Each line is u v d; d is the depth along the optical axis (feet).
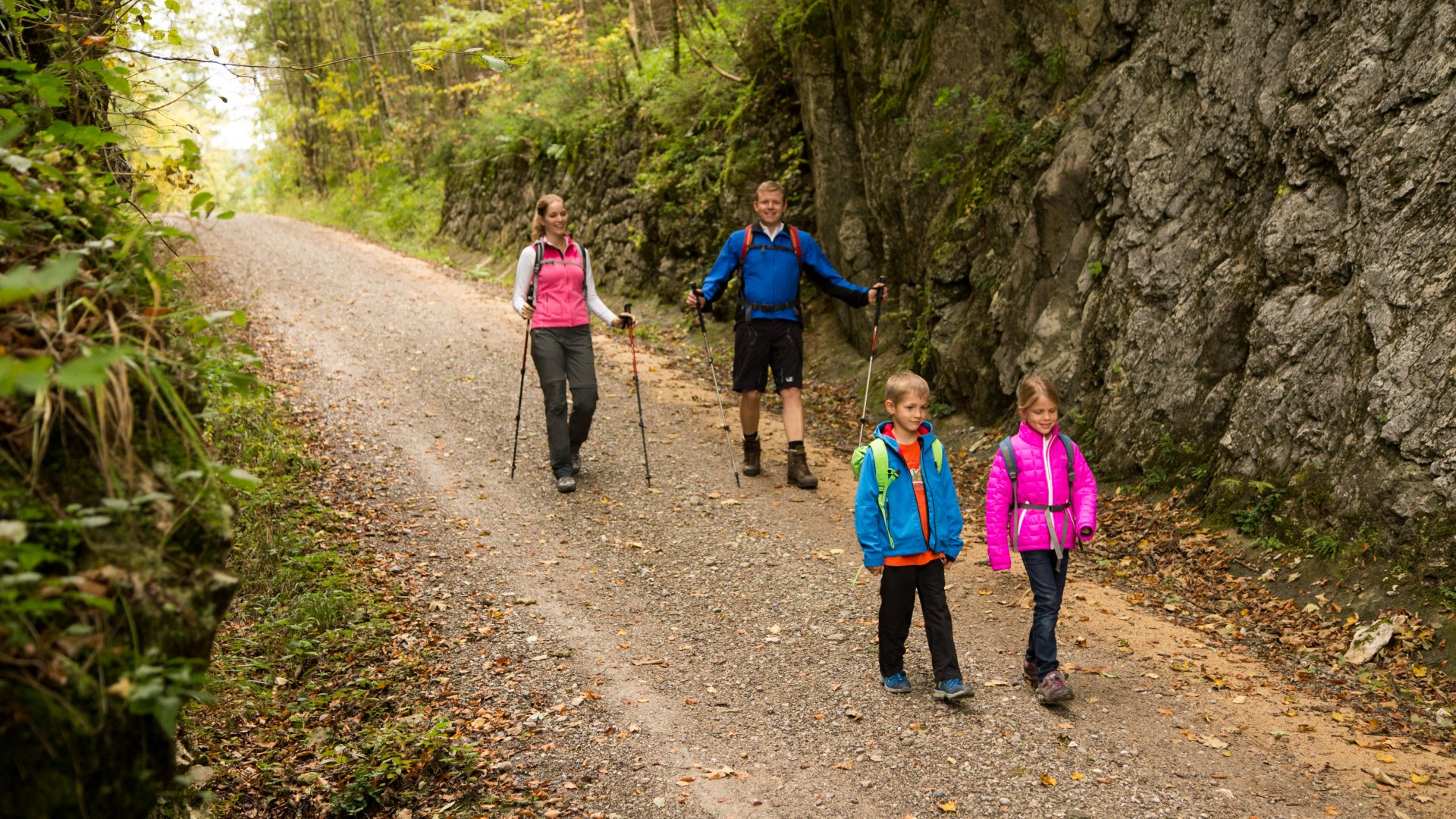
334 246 62.90
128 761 5.57
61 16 9.38
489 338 36.01
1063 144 23.95
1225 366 19.34
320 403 26.66
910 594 13.02
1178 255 20.75
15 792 4.82
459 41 53.98
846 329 33.40
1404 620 14.10
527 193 57.52
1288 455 17.24
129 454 5.85
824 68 32.89
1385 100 16.99
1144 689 13.25
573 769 11.46
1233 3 20.53
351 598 15.62
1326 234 17.61
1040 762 11.45
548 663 14.20
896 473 12.89
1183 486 19.31
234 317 6.93
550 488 21.89
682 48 45.09
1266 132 19.34
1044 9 25.57
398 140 85.15
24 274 4.65
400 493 20.99
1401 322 15.88
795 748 11.91
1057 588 12.89
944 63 28.19
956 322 26.84
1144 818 10.35
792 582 17.28
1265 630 15.02
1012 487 13.05
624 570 17.78
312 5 91.91
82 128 7.40
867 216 32.50
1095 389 22.22
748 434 23.21
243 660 13.44
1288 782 11.01
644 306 43.60
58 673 5.00
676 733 12.28
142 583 5.62
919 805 10.67
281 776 11.16
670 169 43.11
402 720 12.44
